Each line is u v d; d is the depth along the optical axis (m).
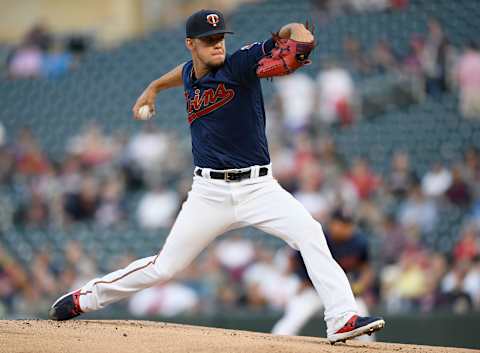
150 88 20.12
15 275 42.28
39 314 39.56
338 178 44.81
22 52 66.31
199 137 18.23
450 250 41.62
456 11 60.59
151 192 47.53
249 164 18.02
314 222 18.05
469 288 36.75
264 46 17.16
